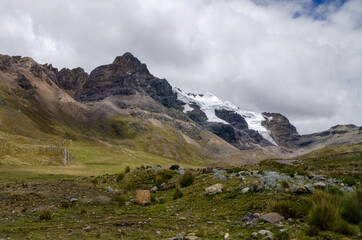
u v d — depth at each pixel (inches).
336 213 438.9
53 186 1119.6
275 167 1812.3
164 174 1182.3
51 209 753.0
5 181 1836.9
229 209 658.8
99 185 1178.0
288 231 446.0
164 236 473.1
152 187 1103.6
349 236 393.7
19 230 530.6
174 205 784.9
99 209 771.4
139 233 496.4
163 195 965.8
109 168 5457.7
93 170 4352.9
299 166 1740.9
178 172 1231.5
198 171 1246.9
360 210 458.9
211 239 436.5
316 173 1187.3
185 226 549.3
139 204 852.6
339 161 2050.9
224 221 576.1
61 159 5767.7
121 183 1208.8
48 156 5551.2
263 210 593.3
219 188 804.6
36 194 917.8
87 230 521.7
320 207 450.9
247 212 612.7
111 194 978.7
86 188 1075.9
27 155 5059.1
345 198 506.6
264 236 426.6
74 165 5497.1
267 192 701.9
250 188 746.2
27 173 2758.4
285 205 559.2
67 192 978.1
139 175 1298.0
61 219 648.4
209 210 685.9
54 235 483.5
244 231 477.1
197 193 848.9
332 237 385.4
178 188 896.9
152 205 840.9
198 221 591.8
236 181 862.5
